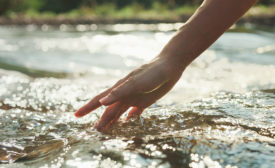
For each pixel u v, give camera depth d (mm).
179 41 1046
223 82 2090
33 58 3748
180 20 11148
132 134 1016
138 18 11648
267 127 1032
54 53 4301
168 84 1070
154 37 6512
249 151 835
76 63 3375
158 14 15492
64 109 1454
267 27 7895
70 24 11906
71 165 819
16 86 1920
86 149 903
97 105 1070
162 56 1049
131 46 5152
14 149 987
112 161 816
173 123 1124
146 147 890
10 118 1268
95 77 2514
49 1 21516
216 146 872
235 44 4570
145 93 1060
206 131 1011
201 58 3424
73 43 5902
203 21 1029
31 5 21000
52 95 1714
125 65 3238
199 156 818
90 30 9500
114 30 9109
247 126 1047
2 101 1568
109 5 20562
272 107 1273
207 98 1466
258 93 1539
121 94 982
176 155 831
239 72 2471
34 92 1776
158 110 1291
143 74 1007
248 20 9039
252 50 3885
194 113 1223
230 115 1180
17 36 7734
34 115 1307
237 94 1532
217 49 4125
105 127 1077
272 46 4168
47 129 1154
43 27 11484
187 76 2418
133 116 1170
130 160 814
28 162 880
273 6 15812
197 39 1034
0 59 3584
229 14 1014
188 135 974
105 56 3975
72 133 1092
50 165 838
